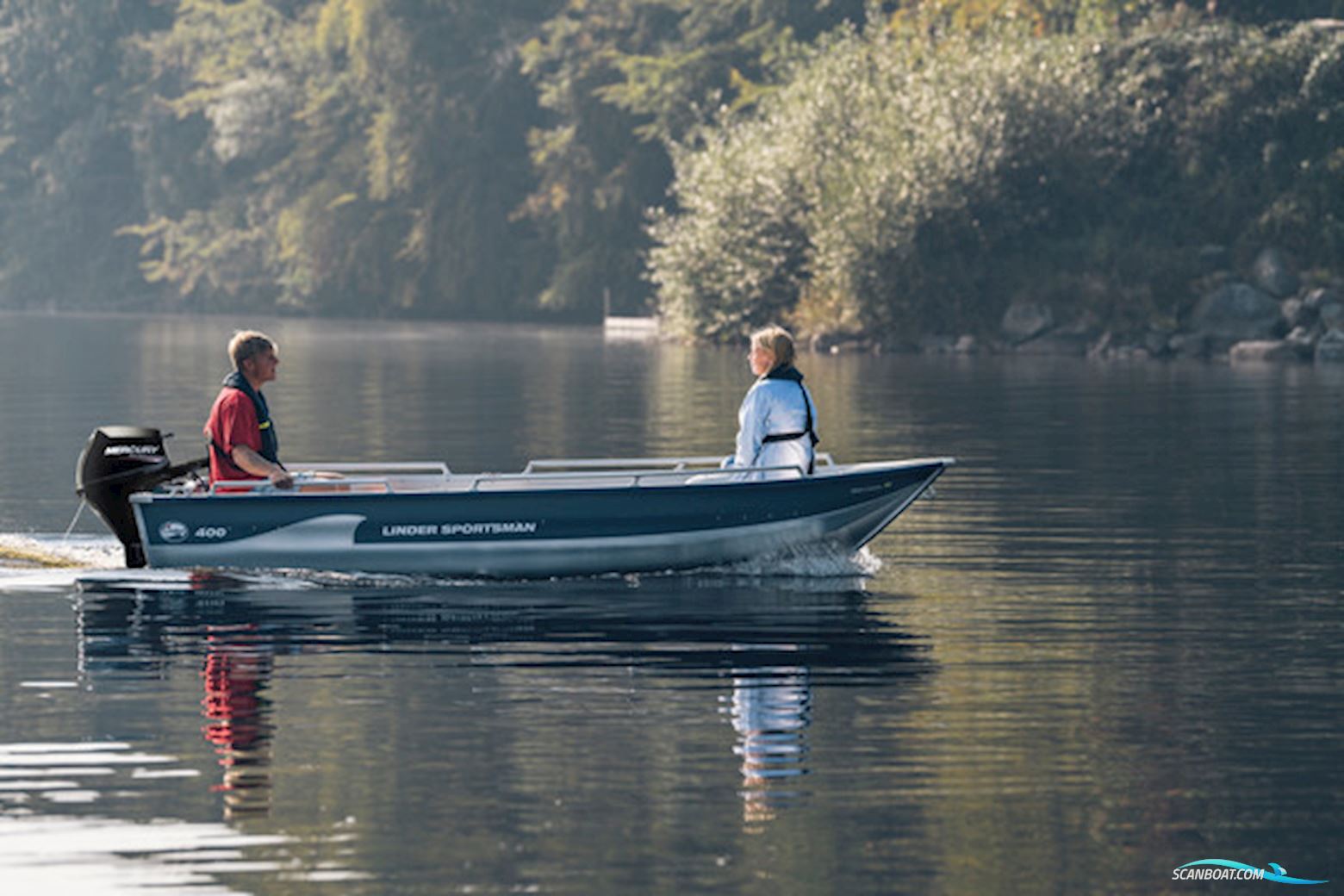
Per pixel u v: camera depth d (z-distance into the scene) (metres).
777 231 123.75
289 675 23.00
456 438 54.28
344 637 25.45
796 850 16.36
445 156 183.25
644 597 28.67
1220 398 71.44
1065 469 46.25
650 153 164.50
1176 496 40.75
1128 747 19.61
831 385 80.19
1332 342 100.06
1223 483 43.09
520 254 182.75
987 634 25.61
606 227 167.00
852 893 15.42
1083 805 17.66
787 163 123.12
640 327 157.75
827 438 54.59
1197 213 112.12
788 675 22.95
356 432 56.09
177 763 18.95
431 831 16.84
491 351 116.81
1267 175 110.88
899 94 117.25
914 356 109.56
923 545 33.91
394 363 100.88
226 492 30.31
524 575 30.23
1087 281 112.06
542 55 174.62
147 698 21.75
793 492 30.47
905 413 64.31
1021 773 18.67
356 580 30.02
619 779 18.44
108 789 18.06
